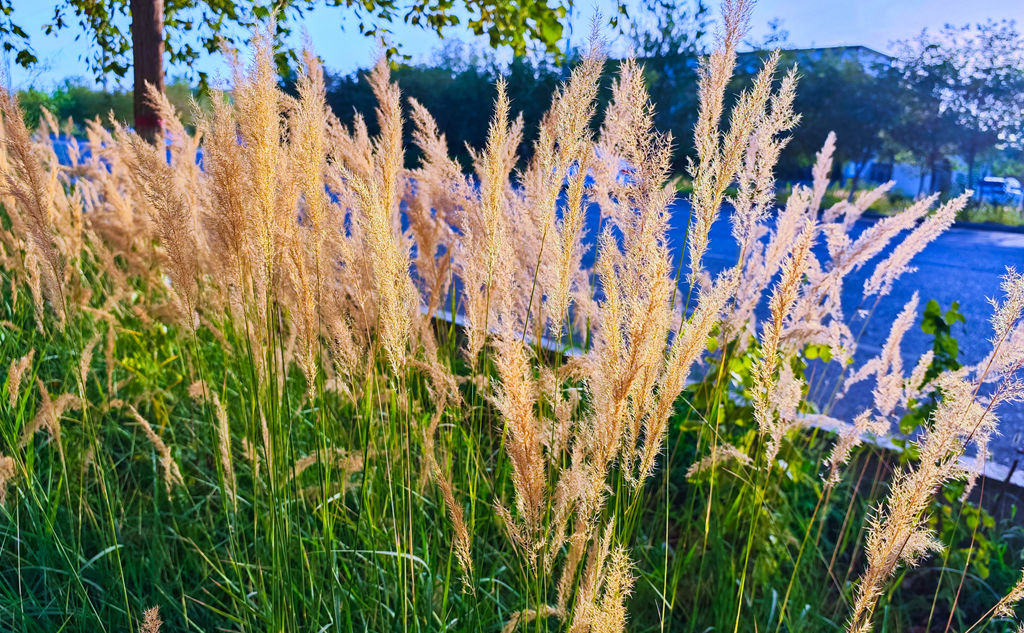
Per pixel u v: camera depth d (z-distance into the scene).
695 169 1.88
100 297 4.16
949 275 11.20
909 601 2.77
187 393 3.32
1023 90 26.44
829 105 26.80
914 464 3.06
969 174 27.59
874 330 7.57
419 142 2.92
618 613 1.40
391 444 2.32
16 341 3.44
